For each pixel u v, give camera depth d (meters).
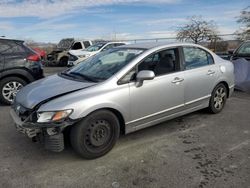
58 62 19.52
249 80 8.00
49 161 3.99
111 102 4.02
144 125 4.55
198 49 5.46
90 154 3.95
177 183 3.38
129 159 4.00
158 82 4.58
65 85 4.25
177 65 4.98
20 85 7.14
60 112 3.66
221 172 3.61
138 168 3.75
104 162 3.94
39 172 3.71
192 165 3.79
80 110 3.74
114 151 4.25
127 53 4.77
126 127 4.32
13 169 3.79
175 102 4.89
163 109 4.73
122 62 4.52
